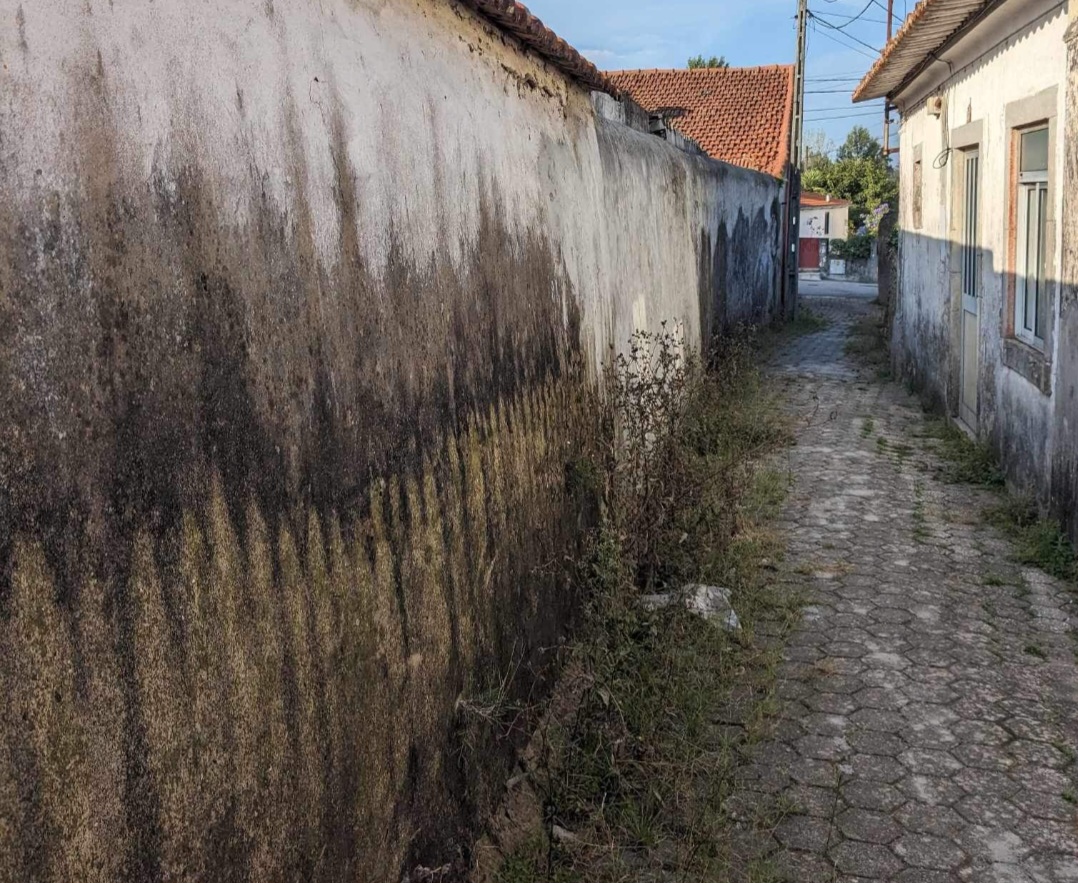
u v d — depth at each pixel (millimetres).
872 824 3457
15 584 1334
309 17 2283
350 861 2293
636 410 5695
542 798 3502
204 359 1784
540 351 4113
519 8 3670
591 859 3211
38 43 1434
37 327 1401
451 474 3012
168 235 1706
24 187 1393
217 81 1889
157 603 1620
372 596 2422
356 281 2424
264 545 1949
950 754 3877
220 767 1773
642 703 3865
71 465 1449
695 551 5324
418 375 2787
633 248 6625
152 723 1594
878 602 5344
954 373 9398
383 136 2645
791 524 6672
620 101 7715
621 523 4770
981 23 7305
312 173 2232
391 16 2783
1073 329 5711
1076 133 5621
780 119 19891
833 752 3906
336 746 2219
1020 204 7238
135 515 1581
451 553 2992
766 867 3189
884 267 22391
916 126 11367
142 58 1672
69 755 1413
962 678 4484
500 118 3766
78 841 1425
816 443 9000
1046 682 4441
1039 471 6492
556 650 4203
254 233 1977
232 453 1855
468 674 3143
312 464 2152
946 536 6375
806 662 4660
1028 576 5645
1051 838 3371
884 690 4387
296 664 2049
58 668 1400
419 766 2729
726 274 12641
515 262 3809
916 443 8961
